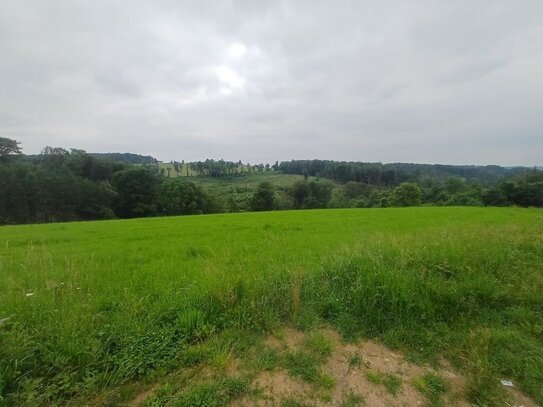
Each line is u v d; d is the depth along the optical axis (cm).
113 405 285
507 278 548
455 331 406
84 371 310
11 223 5044
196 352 349
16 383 286
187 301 450
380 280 470
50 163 7331
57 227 2202
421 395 304
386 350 373
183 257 939
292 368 334
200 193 6975
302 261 727
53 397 286
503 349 366
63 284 492
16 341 313
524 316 432
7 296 417
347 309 449
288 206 8169
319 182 9900
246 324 409
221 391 297
